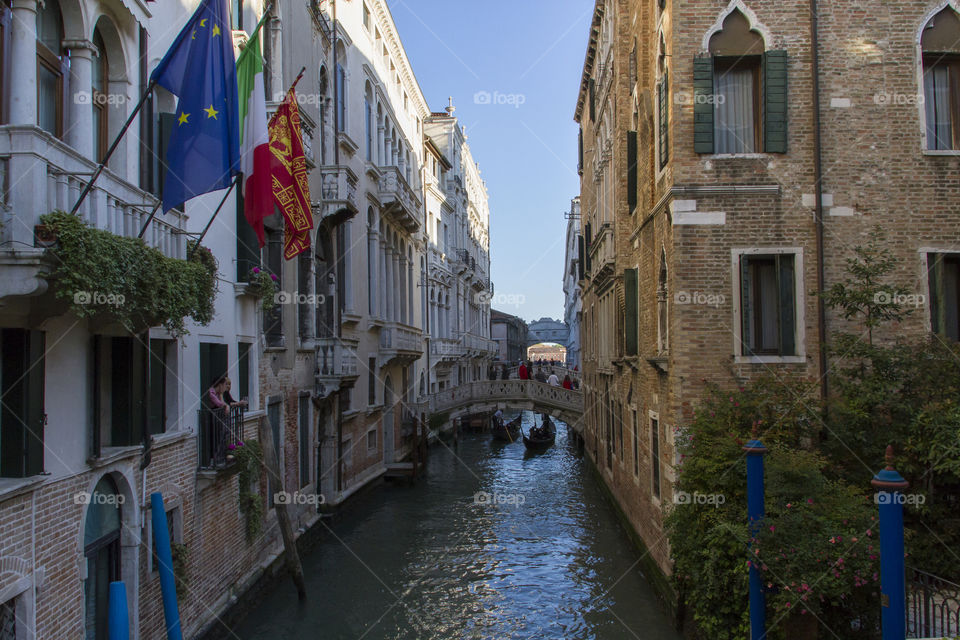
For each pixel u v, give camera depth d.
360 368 18.47
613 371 16.62
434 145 30.91
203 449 9.08
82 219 5.63
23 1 5.41
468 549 14.54
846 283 9.09
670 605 9.90
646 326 12.01
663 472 10.42
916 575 7.89
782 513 7.23
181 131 6.98
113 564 7.20
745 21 9.55
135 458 7.36
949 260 9.55
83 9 6.36
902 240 9.43
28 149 5.07
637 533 13.09
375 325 19.83
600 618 10.59
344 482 16.94
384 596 11.70
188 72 7.02
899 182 9.46
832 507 7.46
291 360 13.35
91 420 6.58
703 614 7.91
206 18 7.09
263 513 11.52
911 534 8.01
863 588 7.02
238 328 10.67
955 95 9.68
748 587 7.38
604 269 16.66
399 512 17.81
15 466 5.48
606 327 18.84
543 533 15.84
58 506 6.03
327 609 11.09
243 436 10.33
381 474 20.64
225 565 9.80
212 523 9.40
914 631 6.85
